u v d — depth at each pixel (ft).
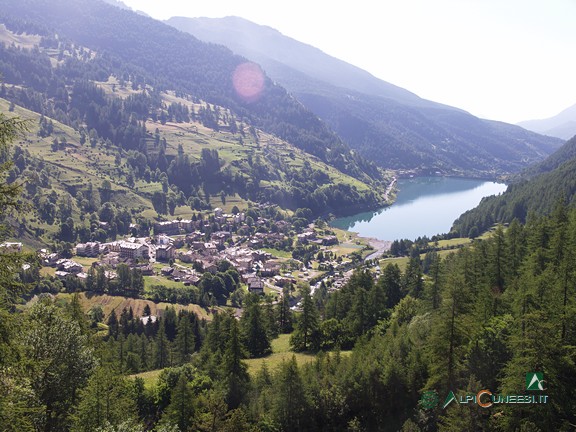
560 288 138.92
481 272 226.17
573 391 115.34
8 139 72.13
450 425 123.85
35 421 122.01
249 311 294.05
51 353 128.57
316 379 184.85
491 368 141.28
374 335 241.55
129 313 448.65
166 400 205.67
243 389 197.06
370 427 167.22
